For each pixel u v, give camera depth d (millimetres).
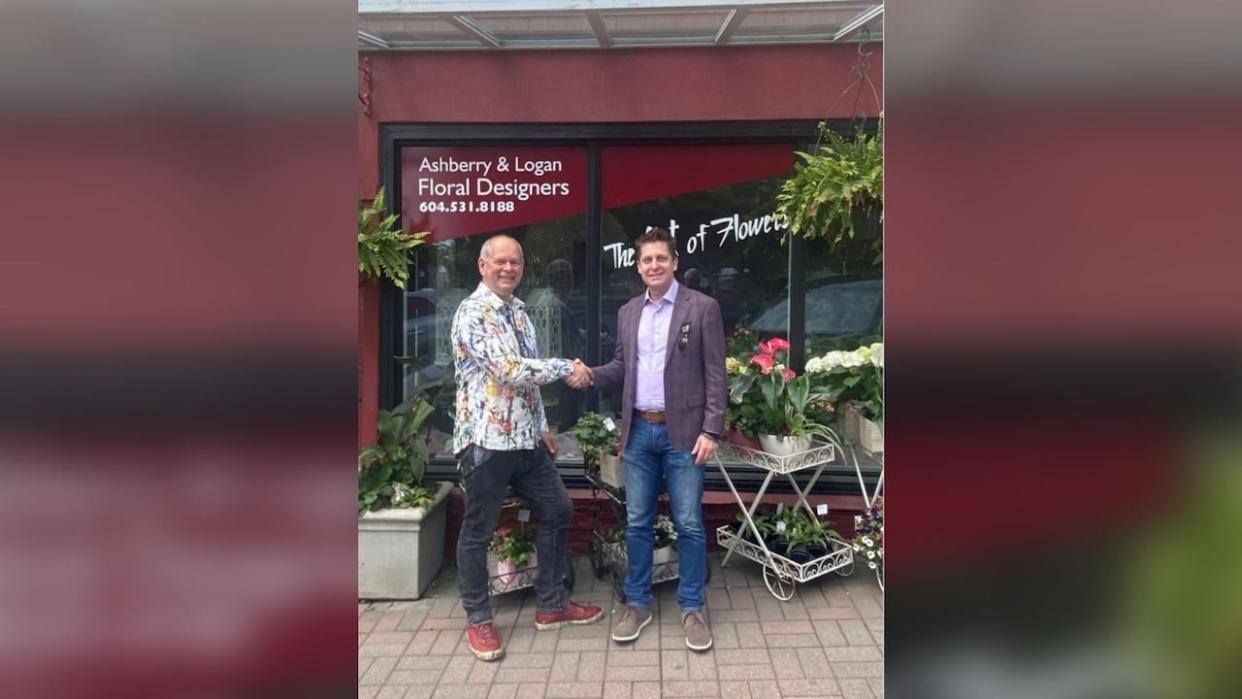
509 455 3215
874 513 3791
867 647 3309
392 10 3506
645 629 3482
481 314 3127
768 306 4219
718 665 3211
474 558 3291
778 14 3682
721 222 4199
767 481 3732
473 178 4215
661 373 3279
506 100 4098
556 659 3283
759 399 3736
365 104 4102
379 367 4188
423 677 3184
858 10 3572
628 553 3439
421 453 3992
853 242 3885
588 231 4219
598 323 4246
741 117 4043
